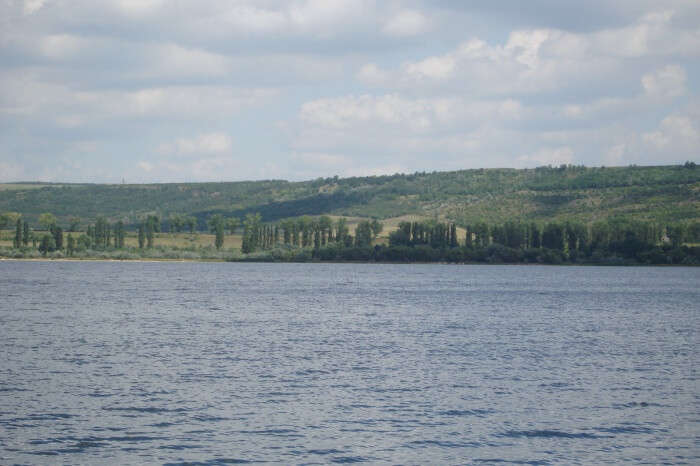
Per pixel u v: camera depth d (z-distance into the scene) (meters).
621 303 193.25
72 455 50.53
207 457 50.72
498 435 56.72
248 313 152.38
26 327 119.50
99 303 172.12
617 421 60.88
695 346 105.94
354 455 51.66
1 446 51.97
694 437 56.69
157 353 92.56
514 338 113.12
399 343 105.56
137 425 57.75
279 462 50.00
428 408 64.44
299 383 74.19
